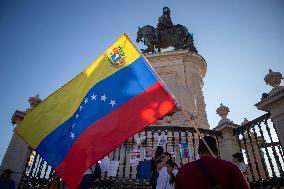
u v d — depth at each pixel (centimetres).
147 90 392
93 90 403
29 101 903
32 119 401
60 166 353
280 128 620
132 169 823
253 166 981
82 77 430
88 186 637
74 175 338
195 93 1154
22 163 755
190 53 1267
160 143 803
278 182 577
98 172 670
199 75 1267
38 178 752
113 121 370
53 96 419
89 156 342
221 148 827
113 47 443
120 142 349
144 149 806
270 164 632
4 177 714
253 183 634
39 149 374
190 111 1049
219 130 848
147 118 366
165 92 382
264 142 671
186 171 260
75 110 395
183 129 827
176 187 263
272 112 653
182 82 1170
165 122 1007
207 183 244
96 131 363
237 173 246
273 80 683
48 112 404
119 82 406
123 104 384
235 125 825
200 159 265
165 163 516
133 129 359
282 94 622
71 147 360
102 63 434
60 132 381
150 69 408
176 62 1254
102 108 383
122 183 711
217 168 251
